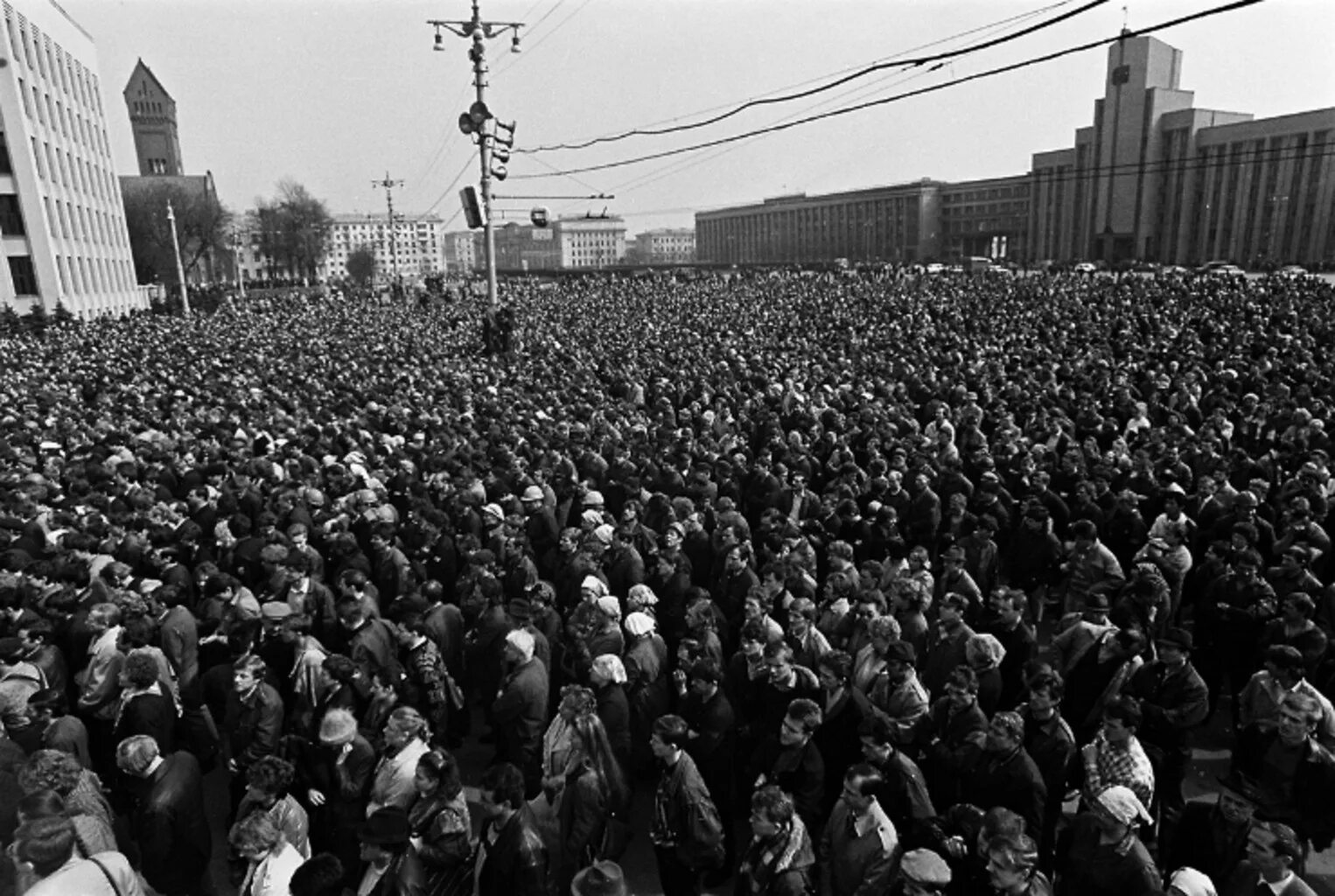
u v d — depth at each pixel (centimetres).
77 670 715
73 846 403
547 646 689
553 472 1203
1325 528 896
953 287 4769
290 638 641
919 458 1145
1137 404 1438
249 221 12350
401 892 441
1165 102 9338
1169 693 564
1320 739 507
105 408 1752
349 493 1071
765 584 761
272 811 463
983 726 512
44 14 5628
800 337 2848
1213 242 9050
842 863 446
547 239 16238
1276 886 403
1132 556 904
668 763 511
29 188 5222
